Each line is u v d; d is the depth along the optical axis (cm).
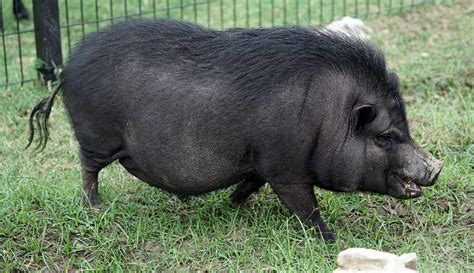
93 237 702
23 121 956
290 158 657
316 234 686
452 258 661
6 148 887
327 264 643
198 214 729
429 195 754
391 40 1195
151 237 703
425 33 1222
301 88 650
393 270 551
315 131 652
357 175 664
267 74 654
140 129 677
